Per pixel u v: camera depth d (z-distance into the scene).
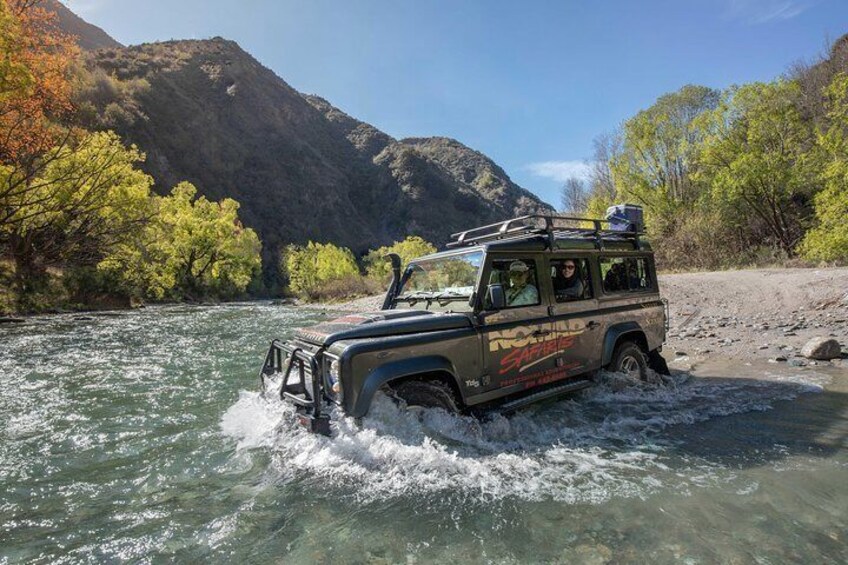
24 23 21.38
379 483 3.46
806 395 5.53
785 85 21.78
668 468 3.61
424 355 4.08
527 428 4.66
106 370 8.95
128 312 27.84
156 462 4.19
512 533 2.75
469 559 2.52
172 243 48.84
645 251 6.51
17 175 24.31
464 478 3.51
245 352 11.19
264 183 150.00
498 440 4.35
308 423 3.88
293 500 3.28
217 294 58.69
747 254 21.70
